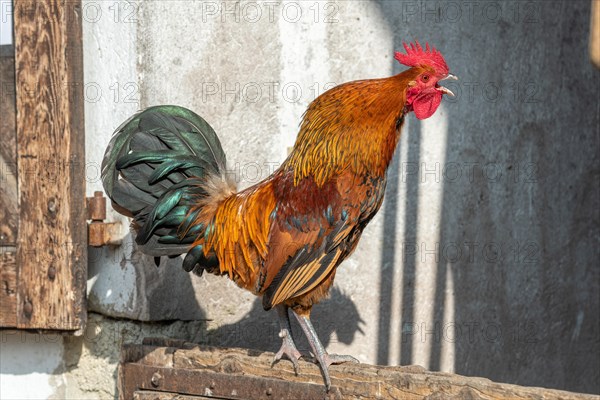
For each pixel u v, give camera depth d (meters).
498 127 6.67
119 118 5.09
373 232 5.98
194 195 4.53
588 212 7.53
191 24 5.25
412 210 6.18
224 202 4.56
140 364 4.60
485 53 6.52
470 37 6.41
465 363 6.62
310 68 5.80
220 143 4.90
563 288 7.34
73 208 4.93
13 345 5.43
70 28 4.87
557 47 7.09
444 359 6.48
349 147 4.33
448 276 6.44
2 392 5.48
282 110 5.71
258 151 5.62
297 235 4.33
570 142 7.30
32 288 4.96
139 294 5.08
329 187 4.31
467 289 6.59
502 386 3.55
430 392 3.74
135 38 4.98
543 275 7.14
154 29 5.05
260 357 4.38
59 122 4.88
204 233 4.52
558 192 7.21
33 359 5.43
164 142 4.57
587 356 7.65
